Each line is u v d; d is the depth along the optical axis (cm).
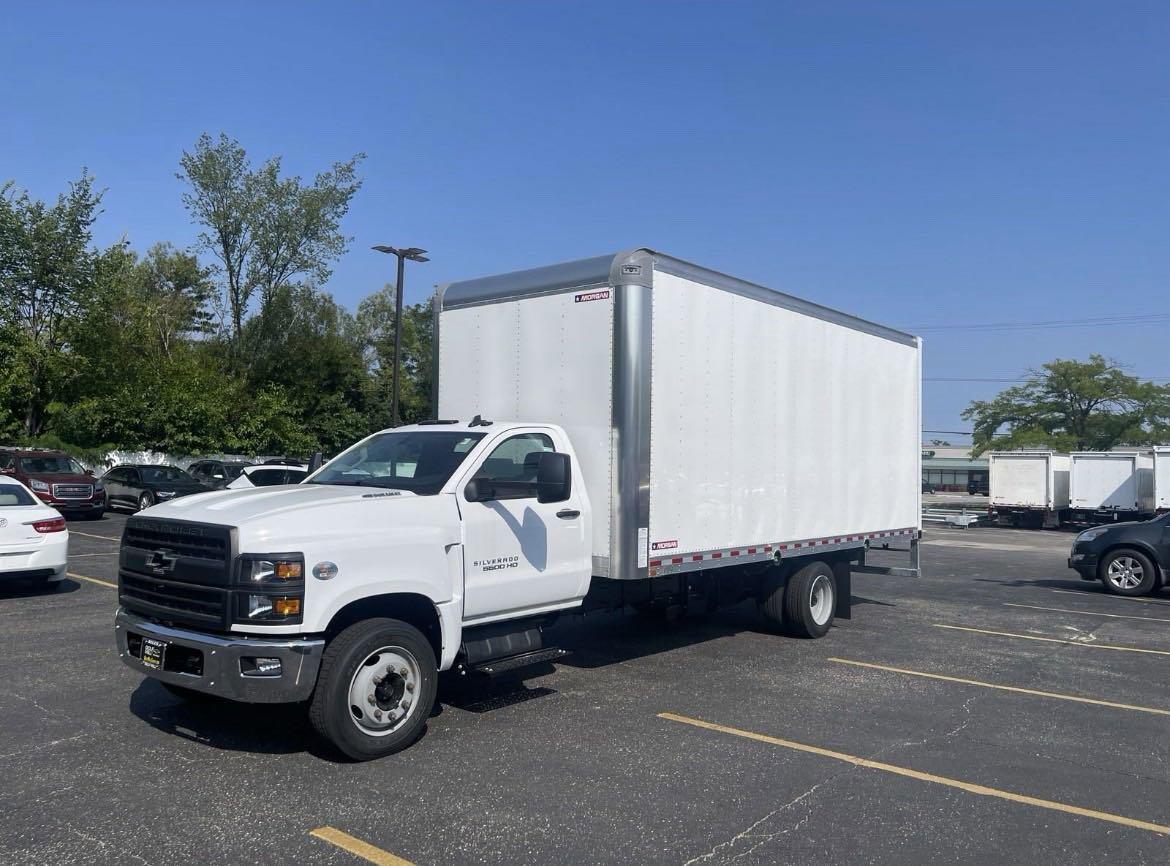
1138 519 3369
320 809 500
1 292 3278
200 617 555
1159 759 628
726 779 564
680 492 808
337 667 559
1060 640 1087
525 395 820
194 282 6488
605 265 770
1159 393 5409
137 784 533
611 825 488
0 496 1191
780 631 1068
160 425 3447
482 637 674
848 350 1085
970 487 8744
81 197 3412
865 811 520
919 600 1426
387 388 4953
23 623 1015
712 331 851
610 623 1114
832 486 1050
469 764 579
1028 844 480
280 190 4291
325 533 566
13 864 428
